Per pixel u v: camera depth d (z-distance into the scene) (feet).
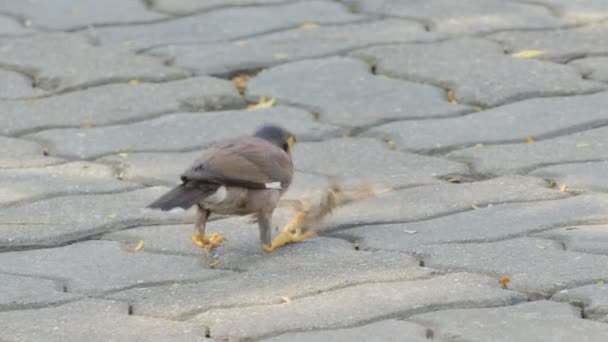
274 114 44.01
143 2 57.11
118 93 45.98
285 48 50.31
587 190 36.60
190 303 29.71
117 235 34.65
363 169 39.17
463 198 36.58
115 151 40.96
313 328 27.89
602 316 28.35
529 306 28.89
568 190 36.73
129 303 29.94
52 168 39.58
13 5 56.65
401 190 37.40
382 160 39.86
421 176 38.45
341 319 28.27
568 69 46.91
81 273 31.94
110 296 30.42
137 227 35.27
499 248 32.60
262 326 28.02
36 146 41.47
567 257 31.73
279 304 29.37
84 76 47.47
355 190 37.09
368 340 27.14
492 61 47.91
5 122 43.42
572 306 28.94
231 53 49.70
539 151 39.78
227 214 32.86
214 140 41.73
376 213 35.76
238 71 48.26
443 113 43.47
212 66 48.39
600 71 46.60
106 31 52.90
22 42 51.47
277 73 47.73
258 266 32.24
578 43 49.75
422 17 53.93
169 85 46.65
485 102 44.27
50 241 34.19
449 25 52.70
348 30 52.42
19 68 48.65
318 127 42.57
